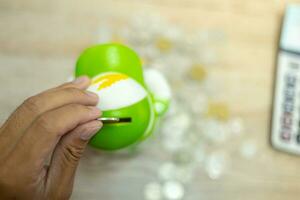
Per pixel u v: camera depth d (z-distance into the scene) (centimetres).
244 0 50
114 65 38
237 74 48
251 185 46
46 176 37
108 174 45
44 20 48
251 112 48
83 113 35
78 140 36
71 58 47
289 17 47
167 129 46
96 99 36
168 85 46
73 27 48
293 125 45
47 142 34
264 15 50
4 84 46
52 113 34
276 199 46
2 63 46
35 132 34
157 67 48
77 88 36
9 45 47
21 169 34
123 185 45
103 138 38
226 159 46
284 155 47
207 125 47
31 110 34
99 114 36
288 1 50
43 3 48
